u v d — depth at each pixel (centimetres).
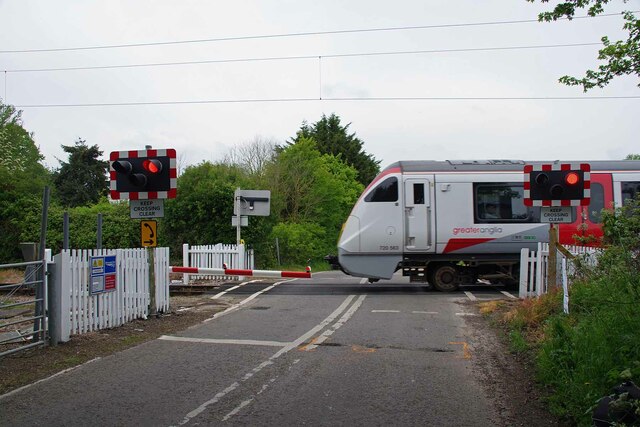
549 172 1019
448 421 512
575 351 609
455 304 1232
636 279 687
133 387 614
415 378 651
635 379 506
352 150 5397
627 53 633
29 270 804
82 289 888
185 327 973
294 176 3766
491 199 1495
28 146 4234
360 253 1498
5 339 798
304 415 527
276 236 2964
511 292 1470
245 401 566
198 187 2400
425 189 1493
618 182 1498
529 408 548
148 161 974
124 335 895
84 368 693
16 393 593
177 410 540
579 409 508
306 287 1608
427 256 1502
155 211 1002
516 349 780
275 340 860
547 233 1482
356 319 1046
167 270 1138
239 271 1552
